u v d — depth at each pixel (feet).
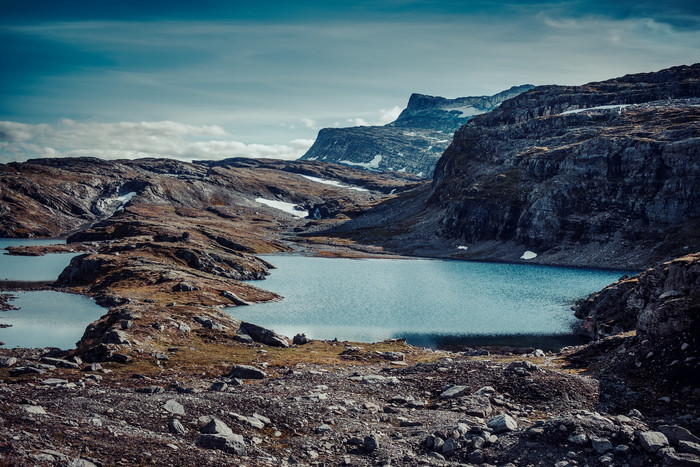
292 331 360.28
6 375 169.48
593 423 105.29
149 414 115.34
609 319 325.42
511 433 108.06
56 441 87.66
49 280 607.78
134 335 231.71
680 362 142.20
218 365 204.44
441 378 159.43
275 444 108.58
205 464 89.10
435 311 460.14
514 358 238.07
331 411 131.13
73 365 188.44
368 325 390.01
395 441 110.32
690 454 92.07
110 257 605.73
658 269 204.64
